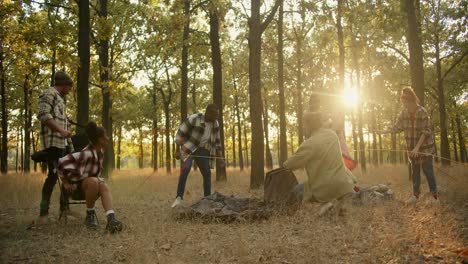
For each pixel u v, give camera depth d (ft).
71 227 17.99
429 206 19.83
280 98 57.57
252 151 35.24
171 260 12.53
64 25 40.75
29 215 20.94
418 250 12.37
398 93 91.40
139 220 18.72
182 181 23.68
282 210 18.80
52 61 59.67
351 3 40.96
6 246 14.65
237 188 35.78
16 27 50.47
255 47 35.47
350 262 11.64
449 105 106.93
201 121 24.12
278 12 57.98
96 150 18.06
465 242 13.03
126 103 97.55
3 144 78.95
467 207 19.08
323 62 74.84
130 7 64.08
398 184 32.14
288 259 12.22
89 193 17.31
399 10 38.40
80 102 32.42
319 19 42.55
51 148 19.15
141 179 42.01
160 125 137.90
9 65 72.69
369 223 16.49
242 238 14.66
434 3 66.90
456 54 76.95
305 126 19.77
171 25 39.09
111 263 12.50
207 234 15.81
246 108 123.85
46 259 12.85
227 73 86.69
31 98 90.89
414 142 22.67
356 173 48.16
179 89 106.93
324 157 18.67
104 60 61.41
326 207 18.16
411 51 36.24
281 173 20.42
